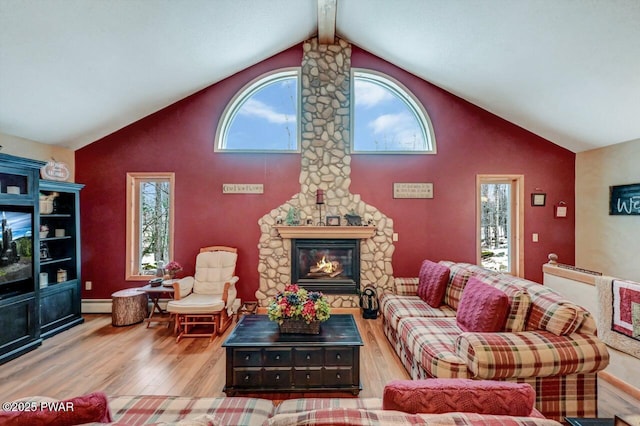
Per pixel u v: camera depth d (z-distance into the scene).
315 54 4.65
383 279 4.60
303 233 4.44
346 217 4.51
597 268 4.30
